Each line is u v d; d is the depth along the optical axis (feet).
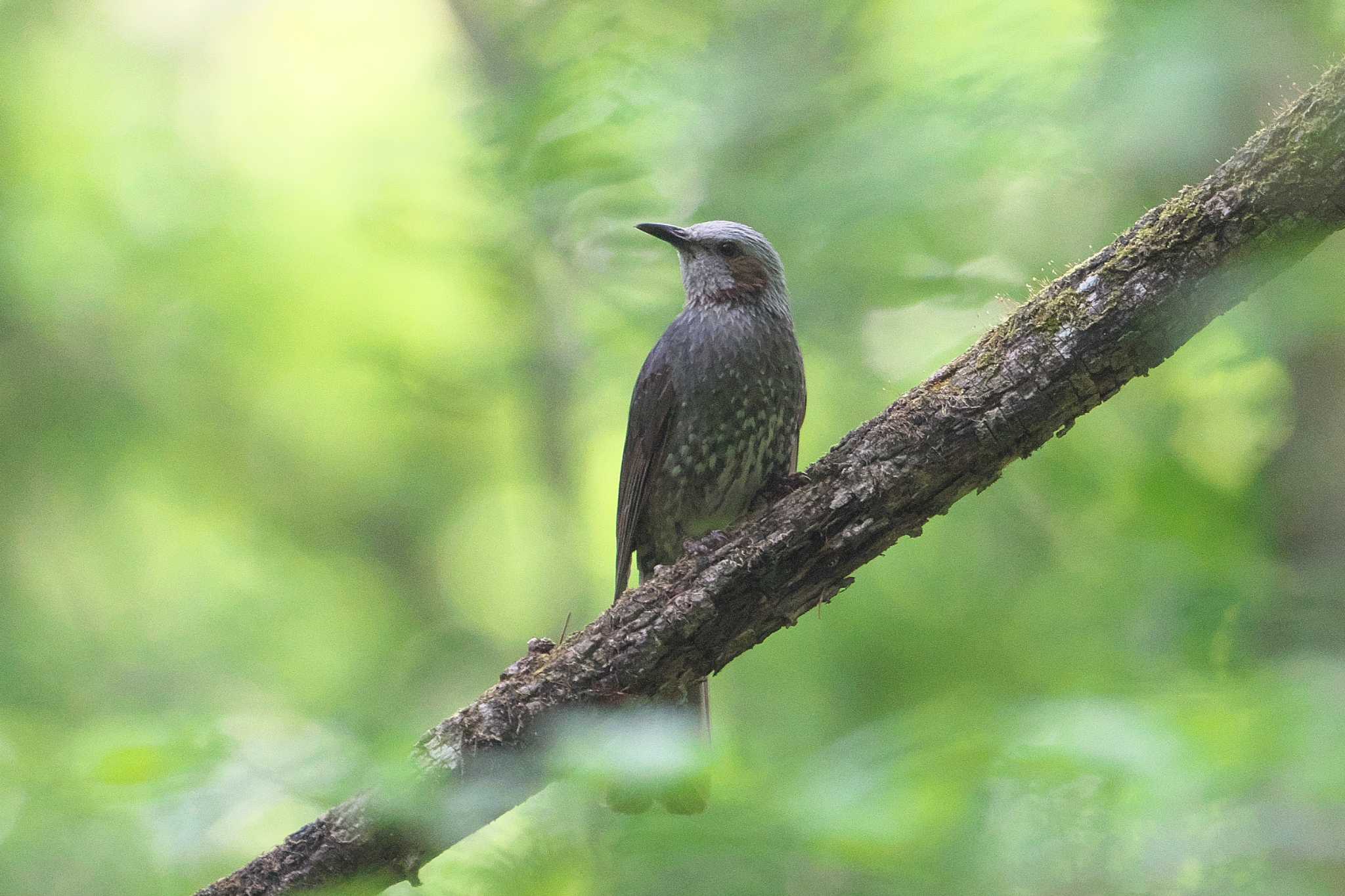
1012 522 41.37
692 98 39.63
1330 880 18.28
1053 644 37.78
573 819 22.91
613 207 40.37
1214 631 31.17
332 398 56.08
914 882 18.34
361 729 21.35
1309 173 20.77
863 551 23.12
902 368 41.29
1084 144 35.81
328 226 53.21
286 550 56.80
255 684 51.49
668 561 35.55
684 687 23.67
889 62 40.60
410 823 20.47
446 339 53.93
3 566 51.83
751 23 41.24
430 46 59.36
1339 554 34.53
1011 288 38.22
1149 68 34.17
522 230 44.21
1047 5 38.04
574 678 22.74
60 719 44.01
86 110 53.36
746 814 17.98
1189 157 33.78
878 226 38.17
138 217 52.08
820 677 40.22
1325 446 35.76
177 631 52.60
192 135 55.06
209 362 54.60
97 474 53.16
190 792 19.16
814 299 39.73
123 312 53.31
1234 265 21.50
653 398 33.73
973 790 19.10
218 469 56.65
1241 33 33.65
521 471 58.08
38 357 53.11
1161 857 18.42
